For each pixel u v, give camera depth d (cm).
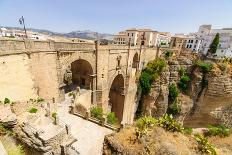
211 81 5700
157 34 9194
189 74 6106
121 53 4459
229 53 8600
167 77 5875
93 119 2591
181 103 6006
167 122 1920
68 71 3928
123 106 4988
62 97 3047
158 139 1631
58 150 1697
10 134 1574
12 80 2062
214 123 6138
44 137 1625
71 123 2462
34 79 2367
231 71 5659
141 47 5450
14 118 1656
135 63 5591
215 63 5931
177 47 7431
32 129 1697
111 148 1598
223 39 8650
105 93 4044
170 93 5978
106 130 2384
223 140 4288
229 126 6219
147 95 5775
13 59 2038
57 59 2689
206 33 9775
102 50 3631
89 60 3372
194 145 1689
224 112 6050
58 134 1733
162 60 6162
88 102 3578
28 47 2214
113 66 4253
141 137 1638
